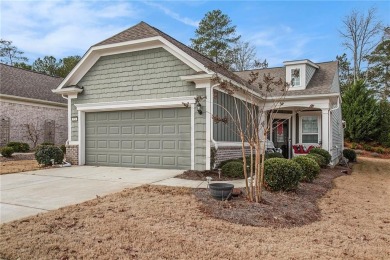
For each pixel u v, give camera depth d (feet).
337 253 12.41
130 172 31.78
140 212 17.01
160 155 34.22
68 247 12.16
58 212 16.78
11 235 13.30
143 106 34.50
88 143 39.17
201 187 23.77
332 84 49.70
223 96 34.40
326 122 44.70
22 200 19.85
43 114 64.18
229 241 13.29
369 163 61.05
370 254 12.52
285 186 22.39
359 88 87.40
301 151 49.26
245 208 17.94
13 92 57.52
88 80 38.24
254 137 21.31
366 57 115.55
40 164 37.65
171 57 33.19
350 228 16.15
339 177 36.45
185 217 16.33
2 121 55.26
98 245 12.41
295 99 45.62
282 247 12.81
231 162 30.37
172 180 26.96
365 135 84.99
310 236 14.46
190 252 12.00
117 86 36.35
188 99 31.96
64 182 26.37
